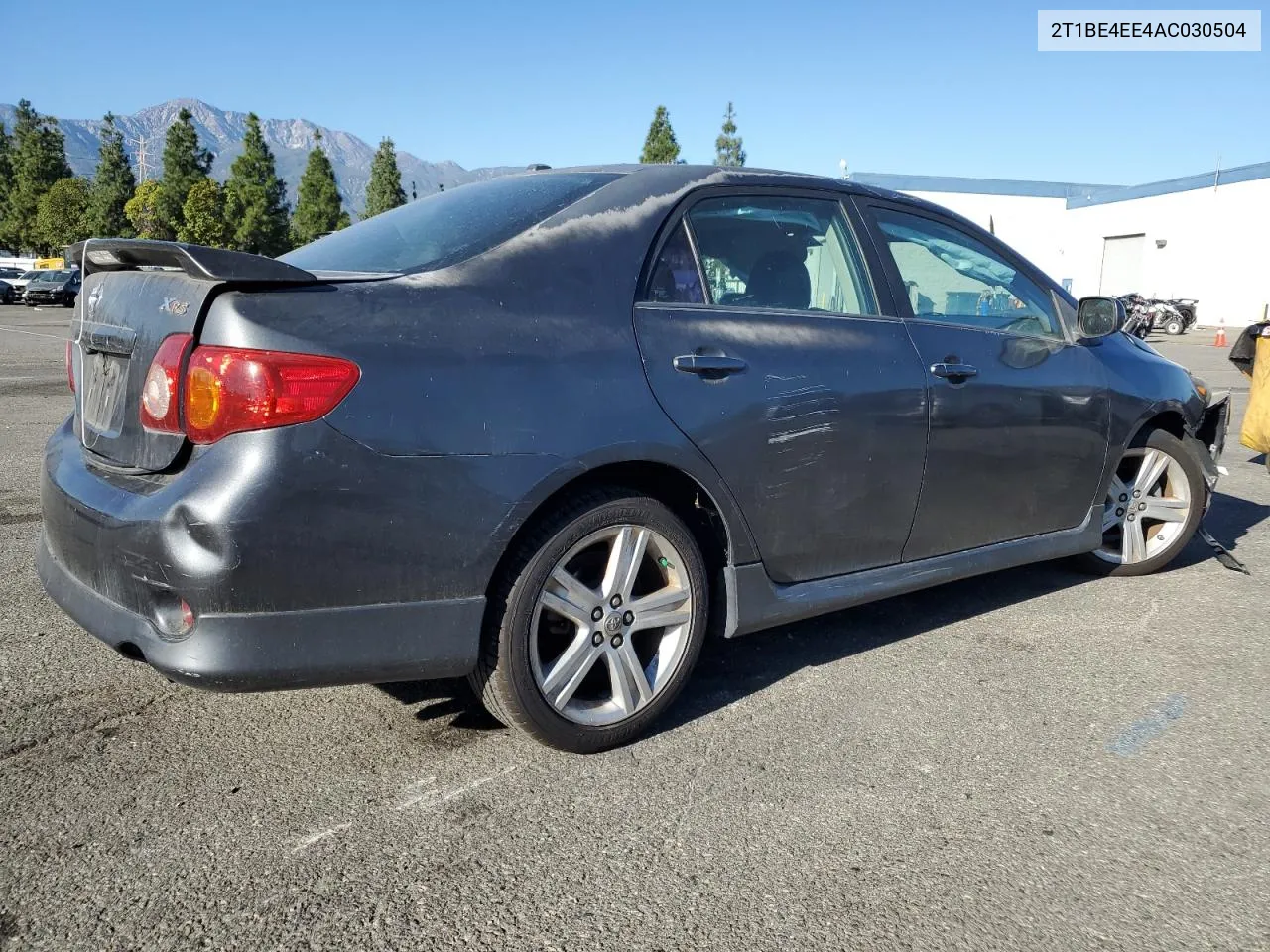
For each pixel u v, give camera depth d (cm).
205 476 210
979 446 345
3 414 924
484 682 252
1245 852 231
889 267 337
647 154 4128
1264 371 688
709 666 337
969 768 268
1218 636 375
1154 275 3925
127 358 239
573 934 195
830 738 283
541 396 242
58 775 250
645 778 257
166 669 213
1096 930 201
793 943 194
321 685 223
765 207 311
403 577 226
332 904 202
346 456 216
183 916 197
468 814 238
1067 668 340
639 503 263
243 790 246
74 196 6781
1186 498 444
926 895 211
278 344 212
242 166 5753
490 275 249
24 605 376
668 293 278
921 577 337
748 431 280
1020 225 4169
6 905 198
